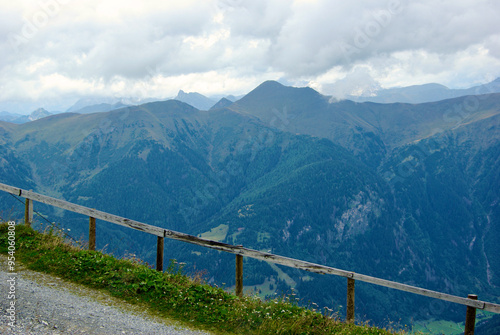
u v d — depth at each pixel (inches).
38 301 304.7
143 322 307.3
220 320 329.4
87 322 290.2
